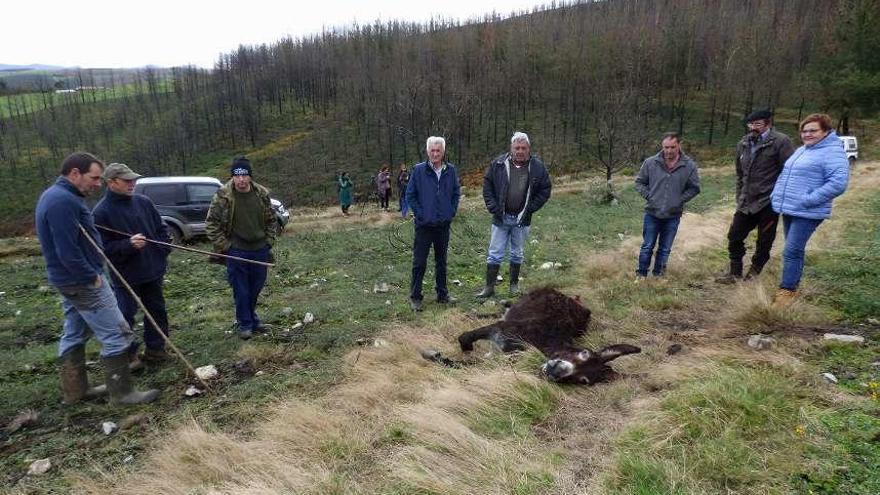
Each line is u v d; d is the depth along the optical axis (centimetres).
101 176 362
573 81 5278
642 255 605
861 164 2375
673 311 487
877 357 335
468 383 355
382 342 455
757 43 4278
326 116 6269
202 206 1216
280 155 5275
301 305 623
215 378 419
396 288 680
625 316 475
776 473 233
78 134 7131
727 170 2619
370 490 255
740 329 411
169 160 5706
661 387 327
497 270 596
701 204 1373
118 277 401
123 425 351
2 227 4697
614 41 5225
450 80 5459
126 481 283
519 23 6956
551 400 325
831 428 259
